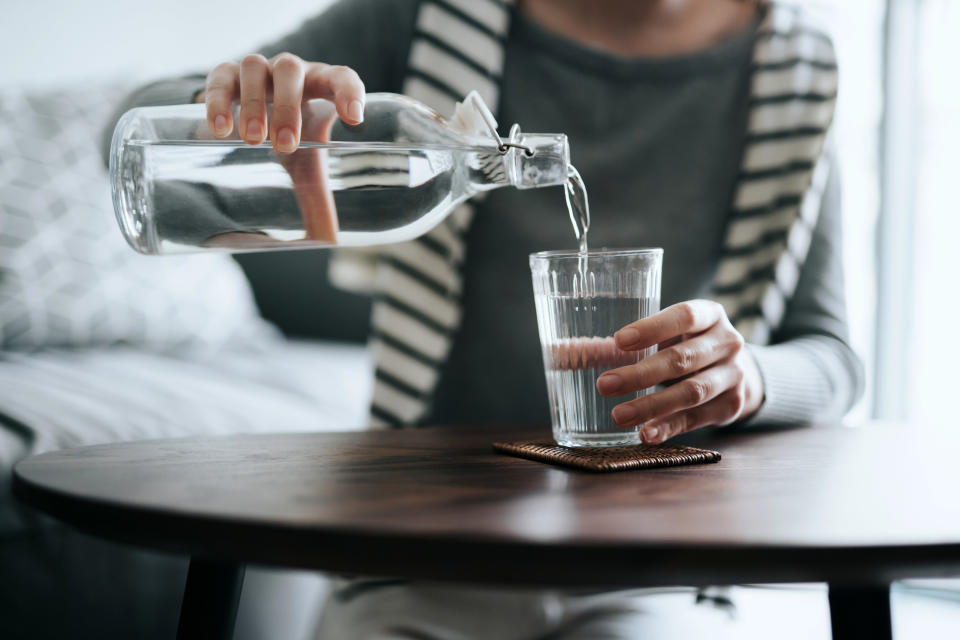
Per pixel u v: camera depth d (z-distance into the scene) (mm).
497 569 387
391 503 469
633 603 880
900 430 831
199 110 709
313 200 715
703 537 396
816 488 524
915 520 437
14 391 1289
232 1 2229
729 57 1185
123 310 1696
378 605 888
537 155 696
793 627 892
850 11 2244
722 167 1181
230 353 1845
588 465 581
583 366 649
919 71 2201
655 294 667
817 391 899
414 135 720
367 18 1212
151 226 704
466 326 1146
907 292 2230
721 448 709
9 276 1577
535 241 1138
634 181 1175
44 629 1194
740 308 1137
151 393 1426
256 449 695
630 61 1169
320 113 711
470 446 718
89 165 1747
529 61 1186
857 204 2281
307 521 420
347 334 2166
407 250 1108
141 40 2104
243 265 2105
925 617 1951
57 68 2000
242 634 1359
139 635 1296
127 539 455
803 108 1146
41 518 1189
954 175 2178
